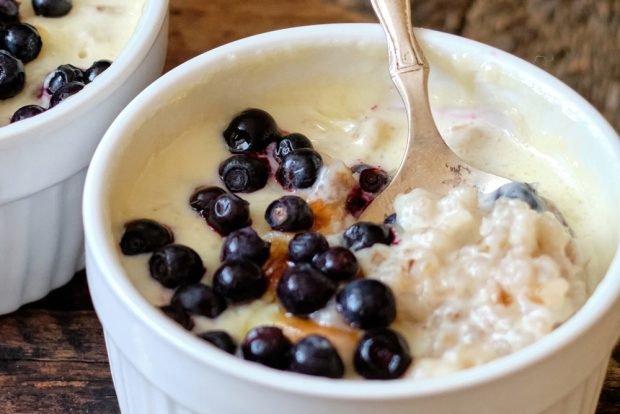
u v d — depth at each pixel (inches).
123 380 11.1
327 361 10.2
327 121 13.0
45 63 13.6
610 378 12.4
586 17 16.6
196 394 10.1
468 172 12.1
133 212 11.9
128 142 11.8
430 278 10.8
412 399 9.5
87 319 13.1
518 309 10.5
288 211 11.4
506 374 9.7
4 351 12.8
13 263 12.8
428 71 12.3
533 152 12.7
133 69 12.7
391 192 11.9
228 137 12.5
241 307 10.9
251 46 12.6
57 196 12.7
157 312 10.1
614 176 11.7
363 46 12.9
